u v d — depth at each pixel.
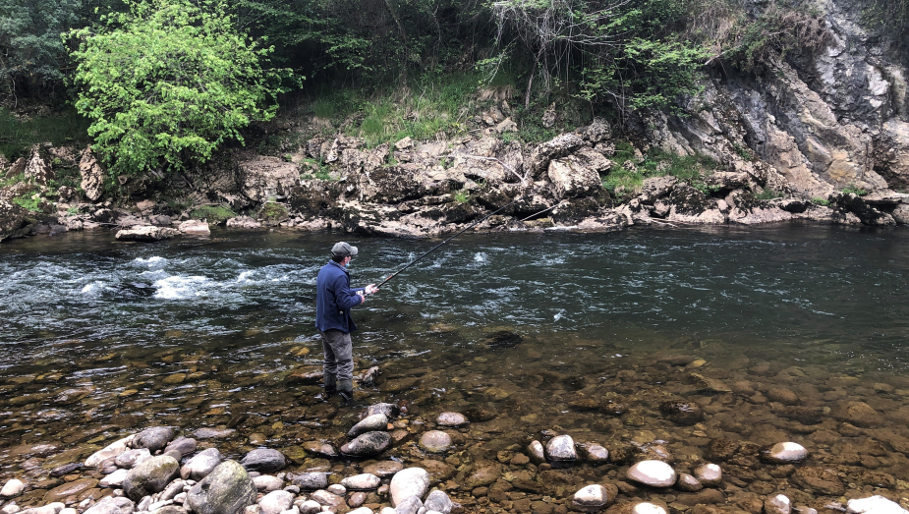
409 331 6.56
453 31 20.64
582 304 7.71
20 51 15.58
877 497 3.09
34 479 3.45
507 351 5.88
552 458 3.69
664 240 12.45
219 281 8.98
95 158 15.46
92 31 15.68
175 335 6.35
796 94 17.95
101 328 6.58
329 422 4.24
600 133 17.30
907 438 3.95
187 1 15.66
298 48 19.97
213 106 15.11
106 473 3.53
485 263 10.29
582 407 4.50
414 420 4.29
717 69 18.55
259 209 15.77
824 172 17.55
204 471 3.41
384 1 19.59
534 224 14.30
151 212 15.12
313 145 18.05
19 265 9.89
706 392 4.78
